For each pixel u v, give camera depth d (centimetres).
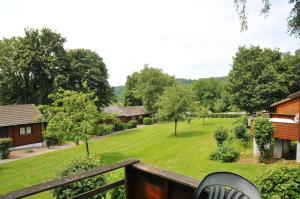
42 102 2839
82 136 1477
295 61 2516
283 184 466
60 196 436
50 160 1727
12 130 2236
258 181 516
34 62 2809
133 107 5019
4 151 1825
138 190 282
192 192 220
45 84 2934
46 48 2934
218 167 1366
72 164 529
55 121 1473
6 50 2930
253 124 1441
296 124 1325
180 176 237
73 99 1511
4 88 2934
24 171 1448
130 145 2284
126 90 5903
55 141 2409
